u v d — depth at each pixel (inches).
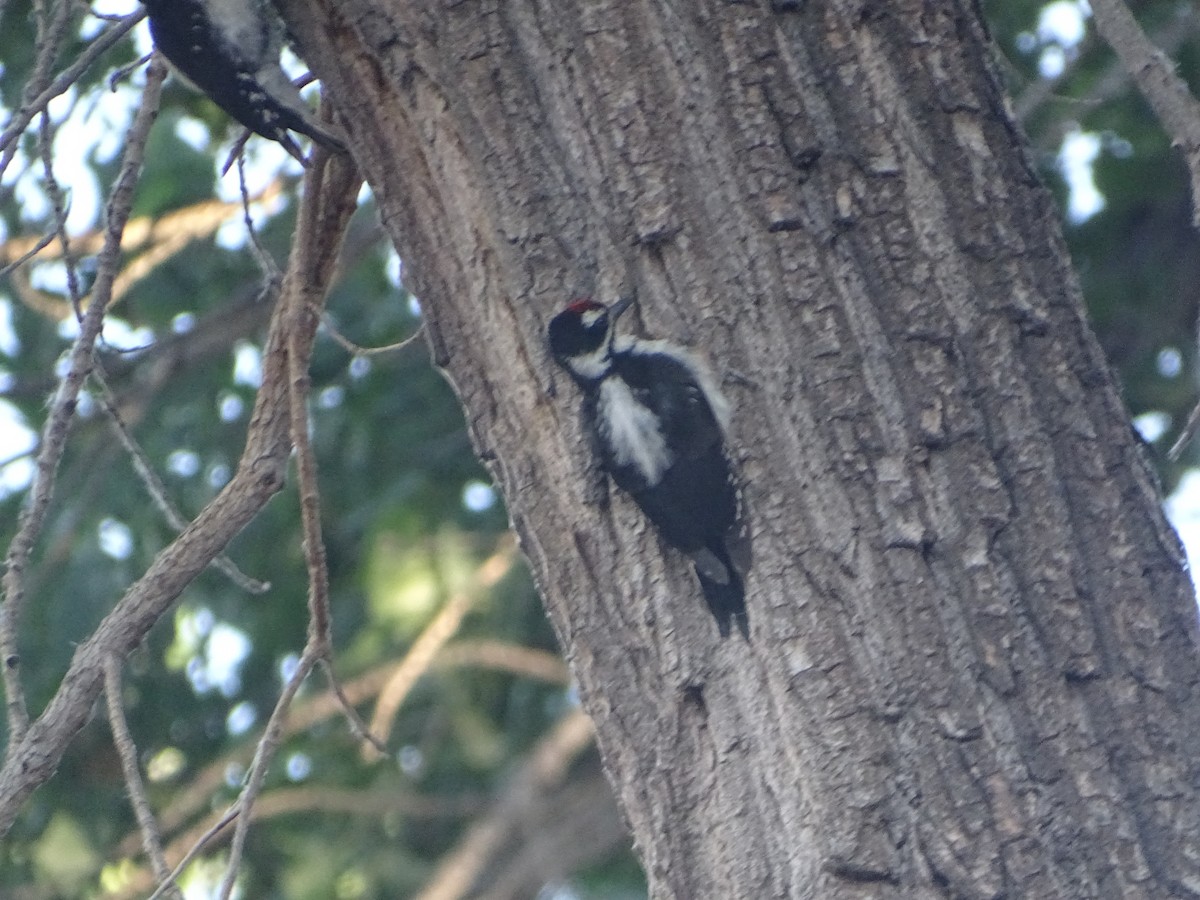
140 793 304.2
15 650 314.5
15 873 687.1
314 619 344.5
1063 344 311.9
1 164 343.9
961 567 295.3
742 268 310.2
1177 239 730.2
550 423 321.1
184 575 338.6
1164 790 288.8
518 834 825.5
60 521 643.5
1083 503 303.9
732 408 306.8
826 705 290.5
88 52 350.6
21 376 643.5
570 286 315.0
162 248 572.4
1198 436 674.2
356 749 784.9
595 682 317.7
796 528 300.4
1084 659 293.4
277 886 759.7
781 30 317.1
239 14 381.1
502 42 317.7
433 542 722.2
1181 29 637.9
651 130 313.3
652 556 313.4
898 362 304.8
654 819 308.0
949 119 317.1
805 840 287.4
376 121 327.3
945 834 280.8
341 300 689.6
